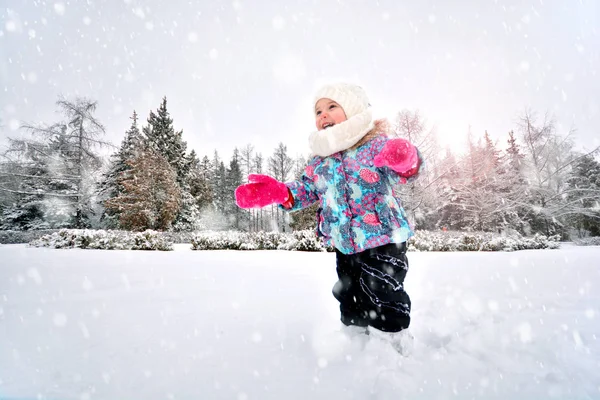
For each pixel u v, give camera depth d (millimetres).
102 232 11641
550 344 1287
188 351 1192
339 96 1757
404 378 956
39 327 1489
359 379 966
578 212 20156
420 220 20891
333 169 1682
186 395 874
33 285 2715
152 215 21688
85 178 23766
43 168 23203
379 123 1753
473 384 951
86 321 1593
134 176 22375
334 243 1634
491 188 22266
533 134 21875
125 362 1090
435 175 17578
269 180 1828
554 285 2652
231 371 1022
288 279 3074
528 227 22766
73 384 933
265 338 1339
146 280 3004
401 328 1338
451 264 4465
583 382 968
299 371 1023
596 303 1996
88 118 23750
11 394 875
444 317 1715
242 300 2100
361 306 1516
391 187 1616
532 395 895
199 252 8031
